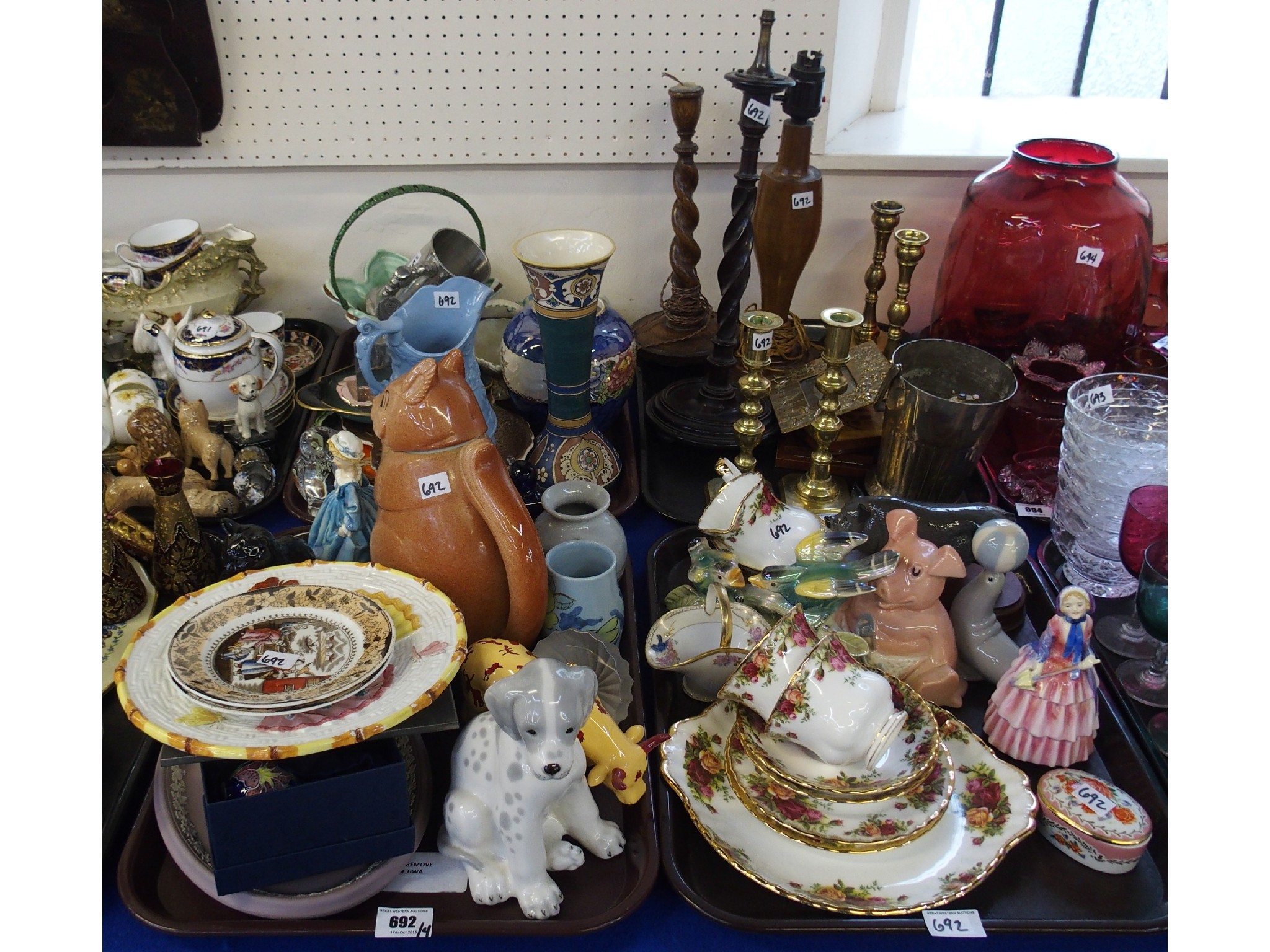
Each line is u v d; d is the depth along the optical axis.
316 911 0.85
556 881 0.91
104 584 1.11
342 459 1.20
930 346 1.45
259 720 0.81
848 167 1.72
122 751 1.01
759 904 0.89
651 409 1.60
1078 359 1.58
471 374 1.30
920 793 0.93
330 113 1.61
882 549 1.14
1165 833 0.96
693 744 0.99
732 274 1.48
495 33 1.55
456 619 0.94
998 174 1.59
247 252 1.68
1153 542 1.14
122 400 1.44
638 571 1.33
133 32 1.48
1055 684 1.01
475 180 1.71
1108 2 1.93
